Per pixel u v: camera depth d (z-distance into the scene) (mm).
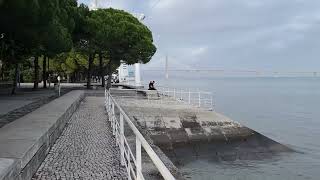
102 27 46938
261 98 104500
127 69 93000
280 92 141375
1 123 15719
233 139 29469
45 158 10625
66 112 18000
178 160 26250
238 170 25203
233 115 62438
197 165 25578
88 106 27812
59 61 63469
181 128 28938
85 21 46094
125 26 48812
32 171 8797
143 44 50625
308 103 88125
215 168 25172
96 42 48094
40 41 22562
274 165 27125
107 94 23469
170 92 45750
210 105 37438
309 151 32250
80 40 48156
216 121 29938
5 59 34031
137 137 5938
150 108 30984
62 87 54781
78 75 87312
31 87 52719
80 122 18531
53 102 23094
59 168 9531
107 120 19344
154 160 4219
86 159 10500
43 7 17734
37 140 9555
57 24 25578
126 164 8992
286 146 31531
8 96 33906
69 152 11445
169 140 28094
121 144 9844
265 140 30562
